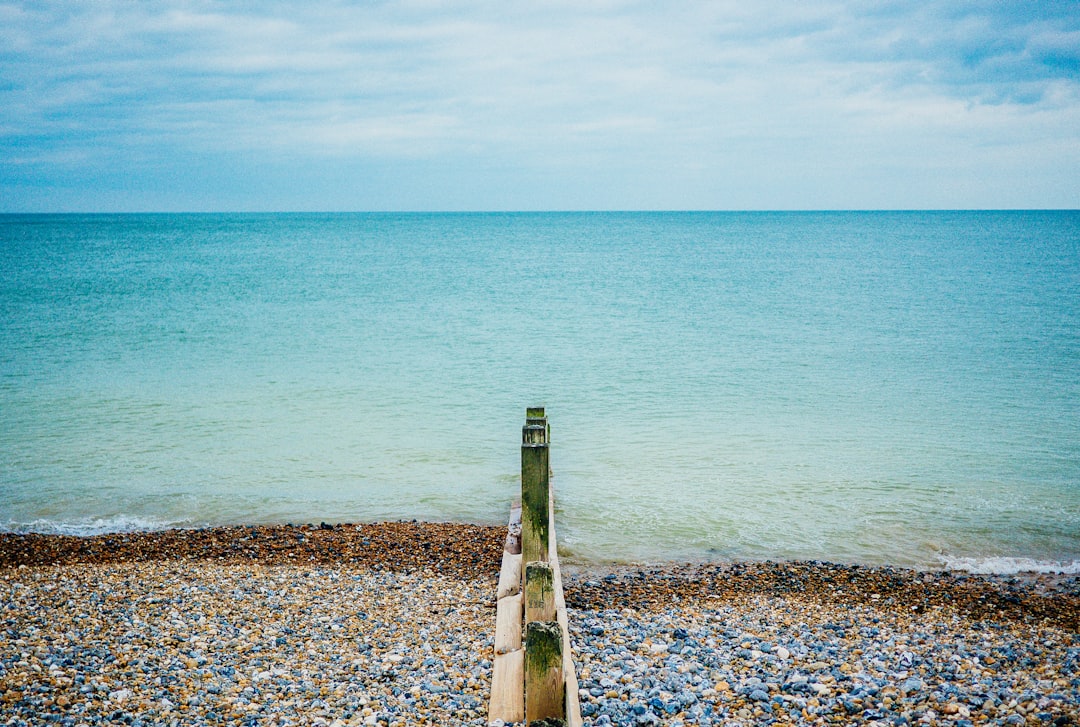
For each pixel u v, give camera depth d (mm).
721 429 20859
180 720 6672
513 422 21719
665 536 14125
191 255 97125
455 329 37562
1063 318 39406
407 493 16547
